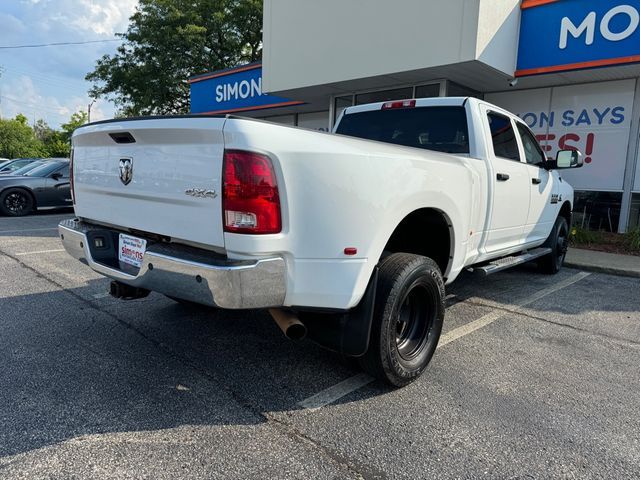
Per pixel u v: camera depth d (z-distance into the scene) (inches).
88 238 133.0
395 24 370.6
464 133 165.9
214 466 90.4
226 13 940.6
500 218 173.8
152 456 92.7
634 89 362.3
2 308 178.9
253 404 113.9
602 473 92.0
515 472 91.5
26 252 283.1
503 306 200.7
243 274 93.1
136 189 115.9
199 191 99.3
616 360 146.6
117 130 116.3
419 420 108.9
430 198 124.6
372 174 106.3
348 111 199.6
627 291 232.1
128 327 162.1
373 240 108.0
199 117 98.6
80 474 86.7
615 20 318.3
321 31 422.9
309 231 99.0
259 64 554.6
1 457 90.8
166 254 104.0
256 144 91.9
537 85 400.5
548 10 349.1
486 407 115.6
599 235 357.7
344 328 111.7
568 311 195.9
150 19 909.2
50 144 2620.6
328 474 89.2
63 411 108.0
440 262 146.1
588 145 388.5
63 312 175.8
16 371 127.4
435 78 391.2
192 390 119.7
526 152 209.2
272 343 151.2
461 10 332.8
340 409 112.8
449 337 162.9
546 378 132.7
